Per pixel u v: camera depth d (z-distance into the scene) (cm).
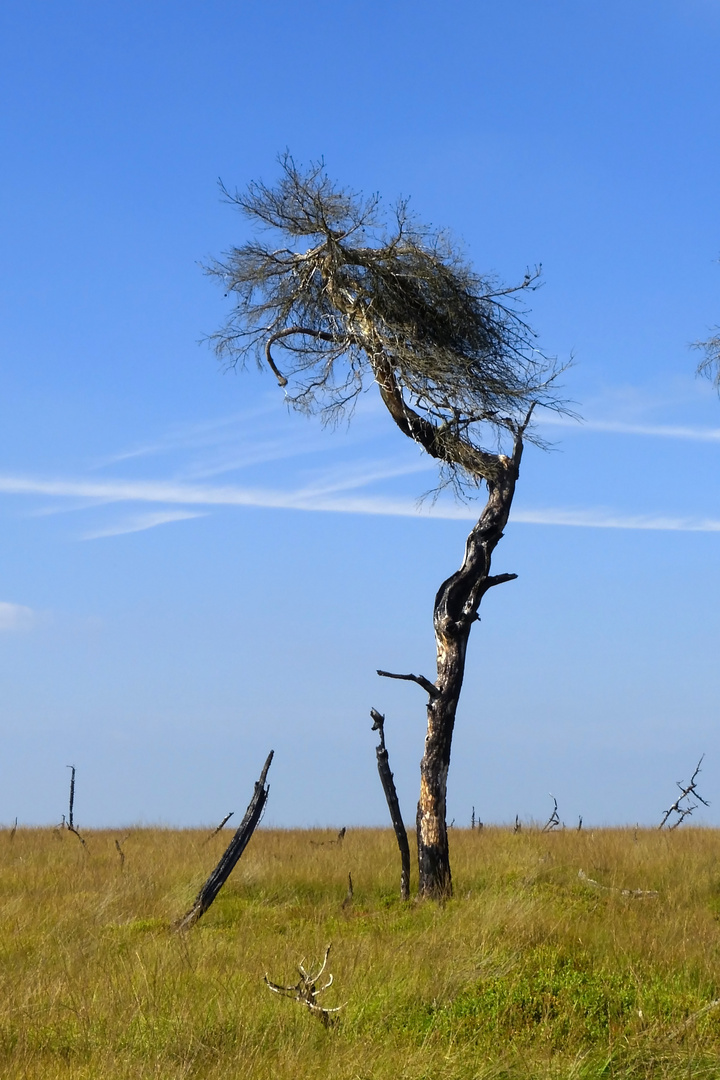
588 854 1744
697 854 1711
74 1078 638
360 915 1315
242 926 1166
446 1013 781
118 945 1066
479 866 1633
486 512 1545
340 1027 754
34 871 1652
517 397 1520
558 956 921
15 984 848
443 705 1480
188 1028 732
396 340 1486
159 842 2164
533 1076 661
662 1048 701
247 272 1587
